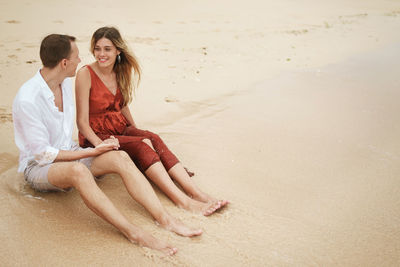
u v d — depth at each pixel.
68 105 2.54
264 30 11.34
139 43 8.20
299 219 2.52
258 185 2.94
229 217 2.49
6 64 5.86
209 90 5.39
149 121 4.17
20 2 12.53
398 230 2.44
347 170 3.22
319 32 11.60
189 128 4.03
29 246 2.06
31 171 2.46
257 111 4.60
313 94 5.34
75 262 1.98
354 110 4.71
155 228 2.32
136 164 2.63
